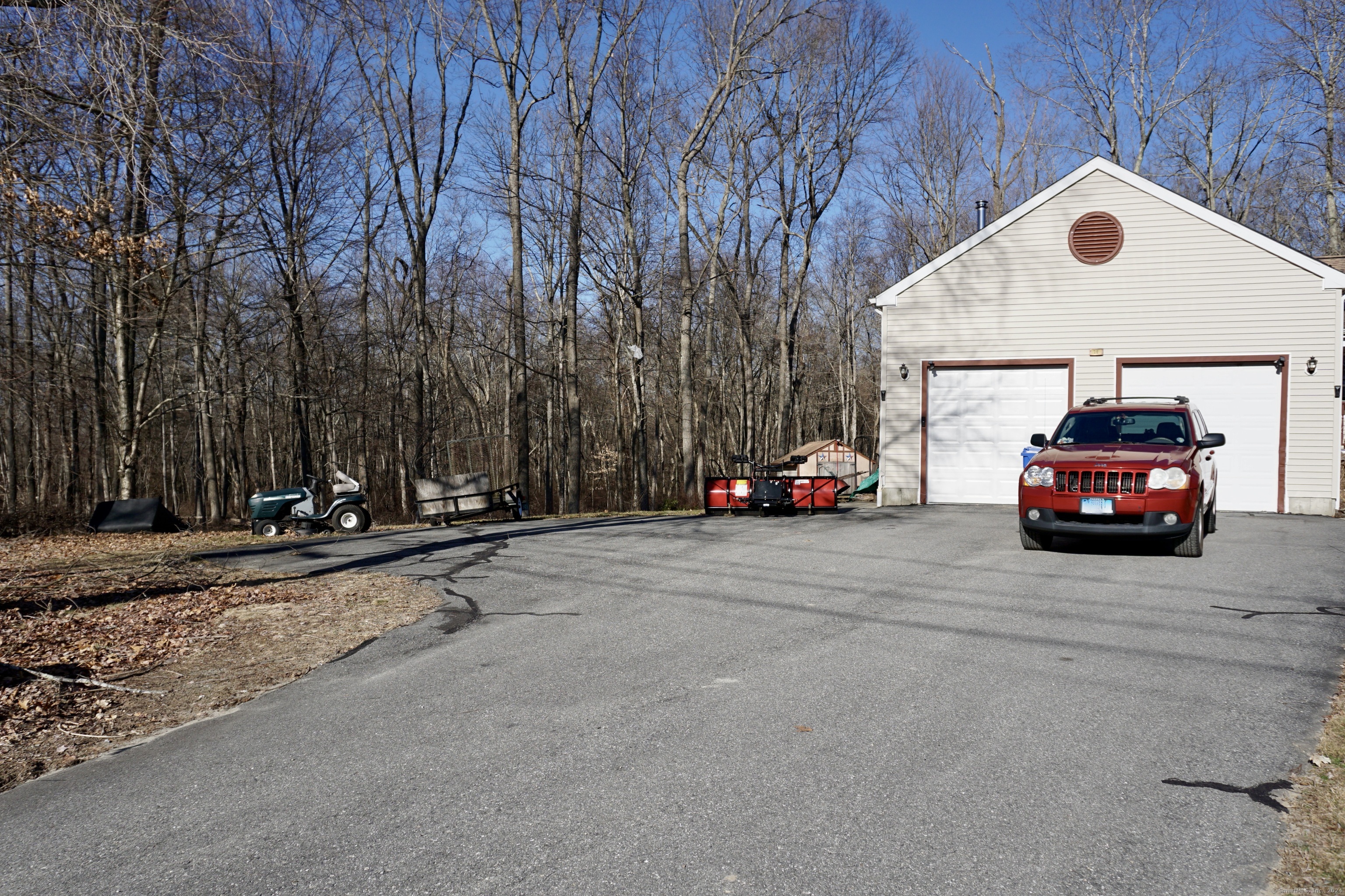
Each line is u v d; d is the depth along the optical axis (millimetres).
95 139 9375
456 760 4699
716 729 5012
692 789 4176
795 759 4523
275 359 30656
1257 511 16047
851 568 10344
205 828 4023
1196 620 7340
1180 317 16484
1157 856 3459
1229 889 3211
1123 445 11055
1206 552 10859
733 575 10188
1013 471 17438
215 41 9328
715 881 3311
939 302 17766
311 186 26750
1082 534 10344
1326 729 4777
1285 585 8688
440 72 28859
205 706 6242
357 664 7070
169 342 29938
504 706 5637
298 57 23188
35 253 11250
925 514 15969
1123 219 16766
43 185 10594
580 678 6207
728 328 42062
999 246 17422
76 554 14656
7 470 33562
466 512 20438
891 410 18062
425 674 6582
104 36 8914
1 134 9852
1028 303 17281
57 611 9383
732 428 43969
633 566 11180
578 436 28609
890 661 6367
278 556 13656
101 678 6992
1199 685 5621
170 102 10836
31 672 6844
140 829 4062
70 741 5625
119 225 11719
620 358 38719
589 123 27578
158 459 43844
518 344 28859
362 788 4391
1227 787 4094
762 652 6750
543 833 3762
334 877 3459
